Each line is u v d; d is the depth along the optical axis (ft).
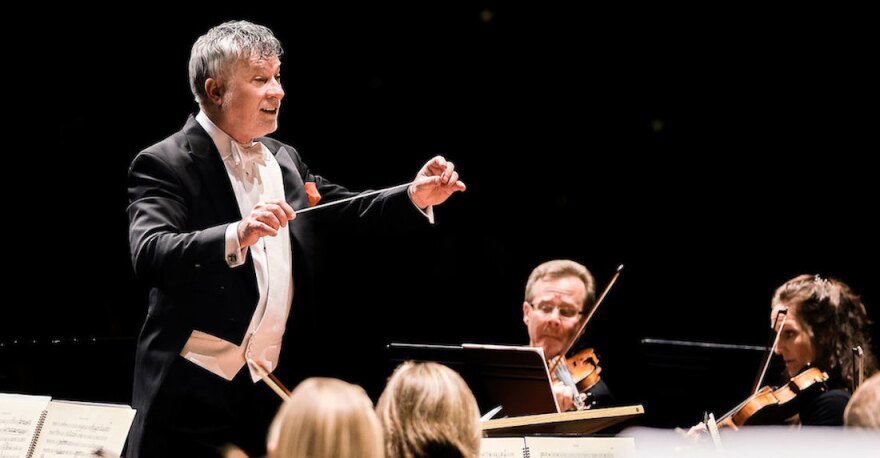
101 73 39.19
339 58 44.57
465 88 46.32
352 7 44.16
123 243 39.83
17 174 38.42
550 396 22.68
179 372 19.26
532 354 22.47
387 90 45.50
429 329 46.50
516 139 47.32
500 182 47.62
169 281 18.29
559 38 46.55
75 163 39.11
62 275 39.14
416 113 46.06
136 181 19.47
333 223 21.33
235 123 20.16
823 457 24.35
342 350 44.60
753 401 27.73
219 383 19.47
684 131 47.52
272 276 20.11
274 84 20.24
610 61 46.85
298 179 21.58
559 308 27.96
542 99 47.06
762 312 47.70
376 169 45.91
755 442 26.89
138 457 19.20
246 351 19.69
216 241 17.84
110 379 29.25
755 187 47.24
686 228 48.26
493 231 47.91
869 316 45.62
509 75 46.57
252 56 19.88
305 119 44.86
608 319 48.57
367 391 44.57
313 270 21.01
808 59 45.21
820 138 45.91
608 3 46.21
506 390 23.27
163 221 18.83
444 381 13.60
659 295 48.65
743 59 46.03
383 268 46.06
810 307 27.63
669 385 39.99
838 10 44.34
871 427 15.03
